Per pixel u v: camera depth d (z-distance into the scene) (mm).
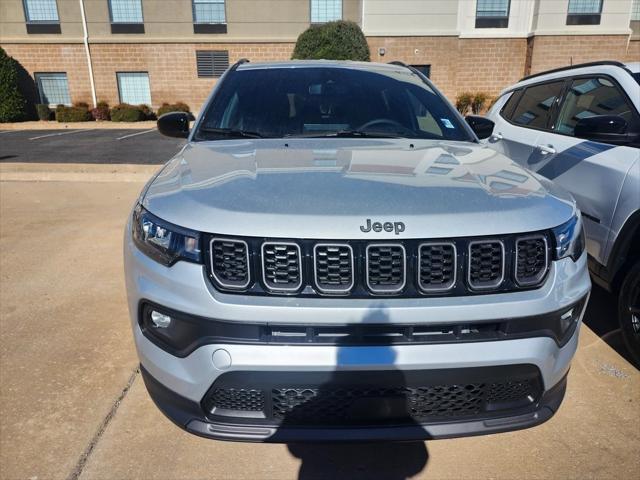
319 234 1715
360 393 1765
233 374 1747
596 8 18578
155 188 2121
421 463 2195
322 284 1740
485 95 18922
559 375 1944
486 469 2160
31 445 2268
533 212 1883
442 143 2738
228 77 3301
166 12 19281
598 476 2121
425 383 1758
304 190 1908
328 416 1803
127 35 19531
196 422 1869
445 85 19516
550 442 2320
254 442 1824
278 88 3156
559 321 1890
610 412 2521
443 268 1760
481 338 1773
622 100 3363
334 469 2160
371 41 19078
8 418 2436
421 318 1714
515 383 1865
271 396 1781
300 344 1720
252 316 1707
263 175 2068
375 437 1800
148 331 1948
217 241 1757
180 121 3242
